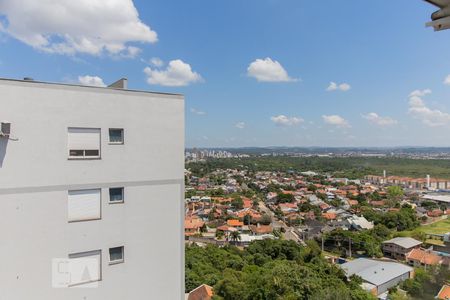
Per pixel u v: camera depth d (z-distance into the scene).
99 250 11.92
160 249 13.09
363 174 191.00
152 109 12.93
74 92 11.47
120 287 12.29
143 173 12.75
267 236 79.19
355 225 83.81
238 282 41.00
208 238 83.81
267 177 197.38
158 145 13.06
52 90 11.12
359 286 42.75
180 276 13.52
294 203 121.50
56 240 11.19
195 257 57.50
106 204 12.05
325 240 75.12
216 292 40.62
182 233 13.58
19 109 10.62
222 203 124.06
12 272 10.55
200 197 134.25
